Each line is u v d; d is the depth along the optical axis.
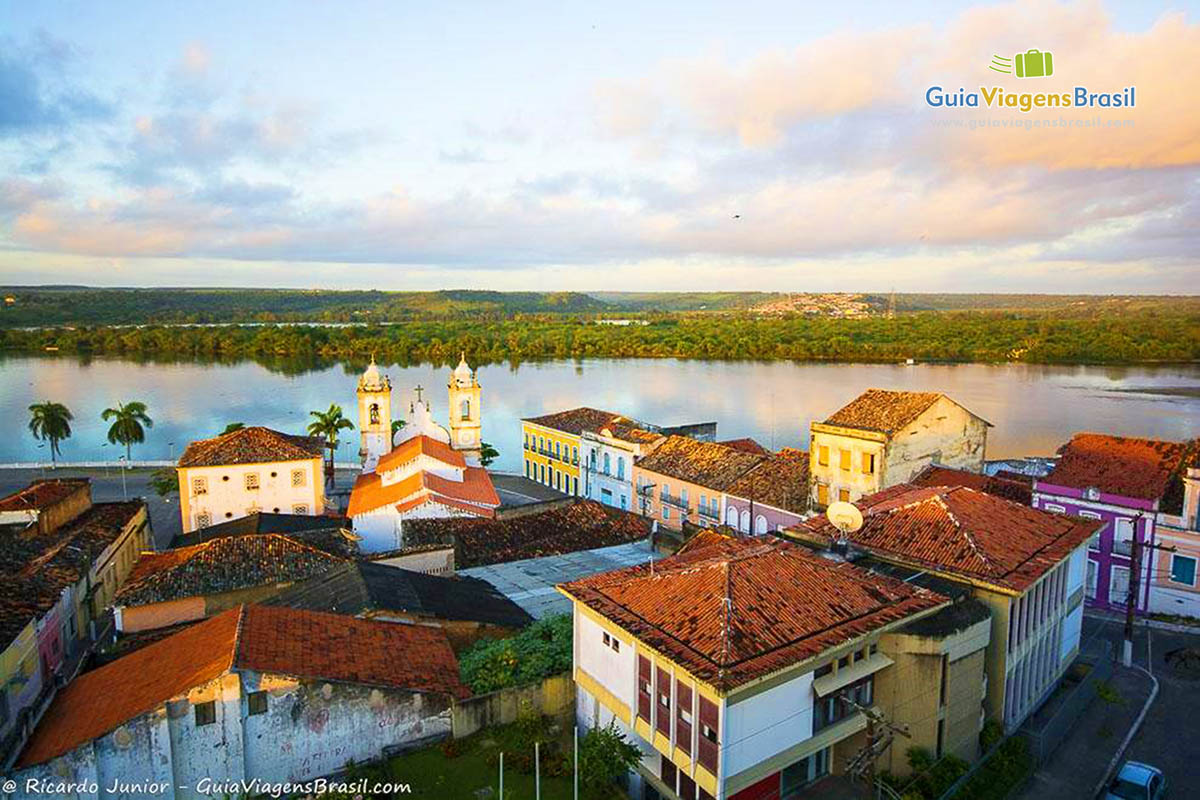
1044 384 148.75
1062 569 32.94
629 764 23.69
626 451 69.06
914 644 25.30
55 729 24.23
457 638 33.00
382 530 51.81
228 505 58.84
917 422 50.31
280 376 169.75
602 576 28.48
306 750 24.86
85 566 41.09
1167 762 29.38
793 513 52.75
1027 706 31.06
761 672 21.39
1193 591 42.31
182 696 23.11
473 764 25.72
